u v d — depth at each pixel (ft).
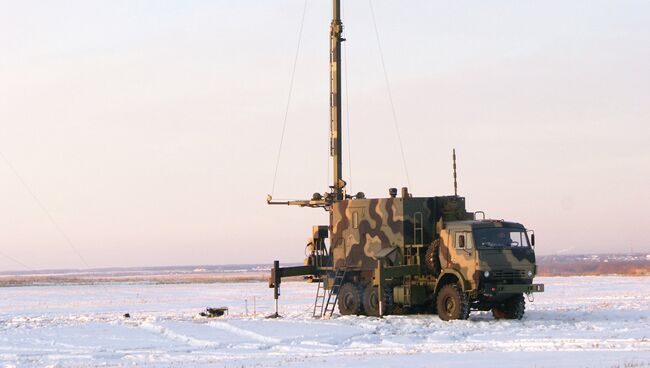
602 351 71.15
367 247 120.78
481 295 106.63
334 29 147.64
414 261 115.96
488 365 63.57
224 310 134.62
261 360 73.61
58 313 160.15
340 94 147.43
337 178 145.38
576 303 142.61
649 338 80.69
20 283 478.18
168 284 406.62
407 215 116.47
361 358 71.82
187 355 79.87
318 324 104.68
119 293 279.49
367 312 119.24
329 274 127.65
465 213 116.16
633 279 290.15
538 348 76.18
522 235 108.37
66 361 77.46
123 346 88.48
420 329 97.19
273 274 125.70
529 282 107.86
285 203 145.59
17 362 76.74
